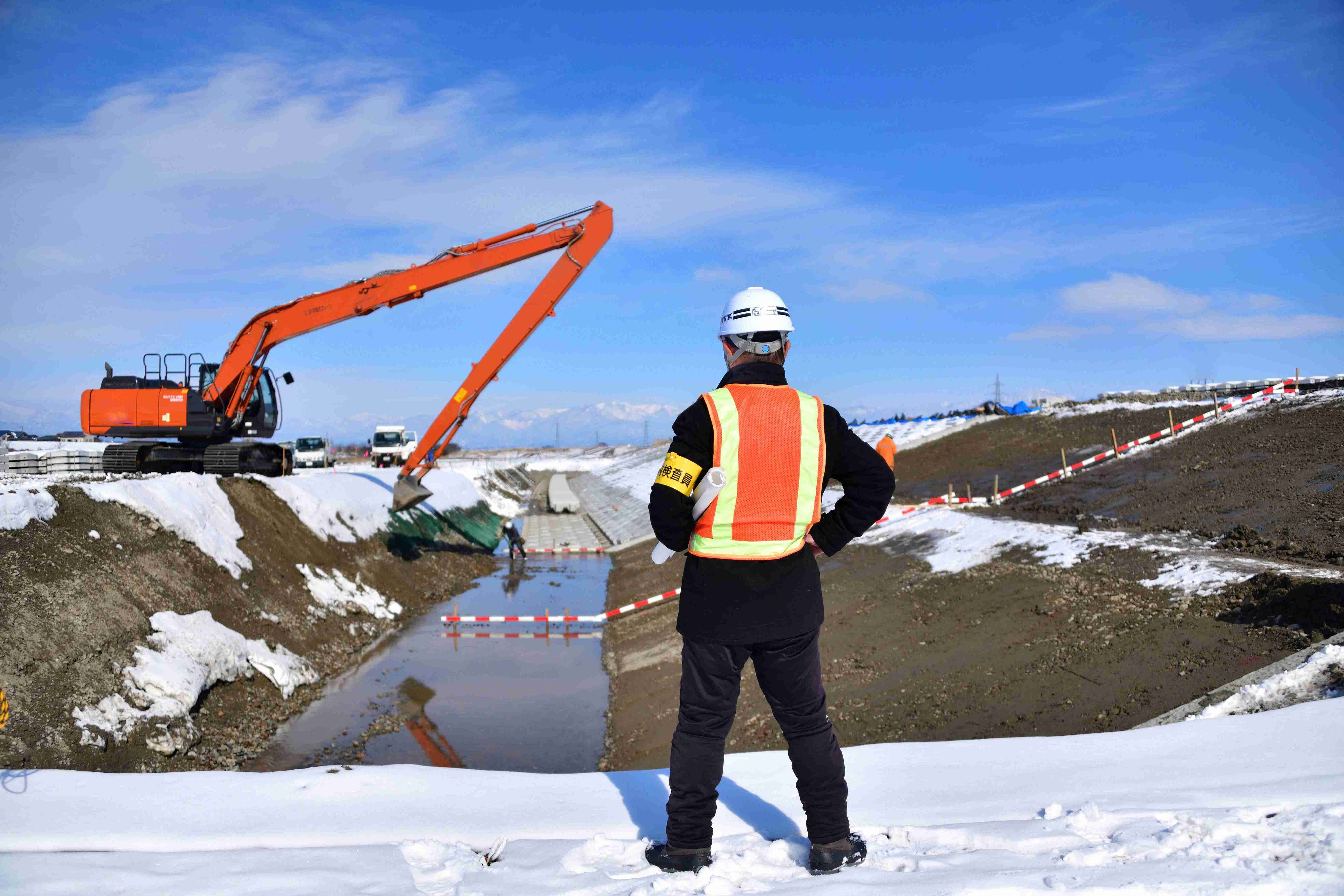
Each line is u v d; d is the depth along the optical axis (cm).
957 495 2469
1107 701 823
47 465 2272
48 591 1119
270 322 2164
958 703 977
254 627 1498
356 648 1777
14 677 972
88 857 282
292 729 1291
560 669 1698
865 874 245
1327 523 1254
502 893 245
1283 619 855
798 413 254
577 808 342
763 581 255
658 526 257
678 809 267
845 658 1298
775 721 1074
